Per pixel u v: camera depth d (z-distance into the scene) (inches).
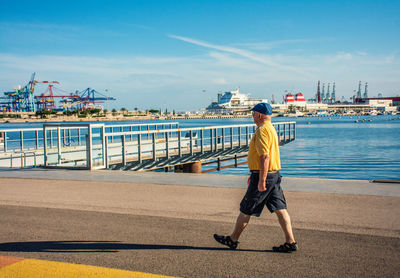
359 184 327.6
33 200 287.3
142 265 156.1
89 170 453.4
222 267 153.6
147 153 714.8
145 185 342.6
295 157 1403.8
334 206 254.1
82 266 154.8
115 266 155.2
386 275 144.9
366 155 1455.5
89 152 462.0
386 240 185.6
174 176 390.9
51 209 258.1
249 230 206.1
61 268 152.7
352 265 154.7
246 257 165.0
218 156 832.3
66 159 518.3
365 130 3521.2
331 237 191.2
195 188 325.1
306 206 254.8
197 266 154.7
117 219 229.9
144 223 220.7
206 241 187.5
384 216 228.4
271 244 182.5
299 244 181.5
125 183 354.6
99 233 201.2
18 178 394.3
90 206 265.4
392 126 4404.5
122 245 181.6
